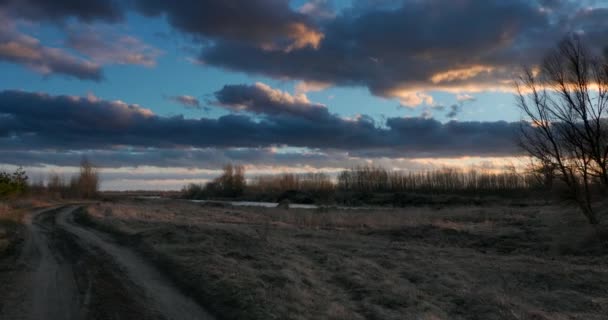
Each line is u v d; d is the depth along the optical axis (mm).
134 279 13648
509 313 11391
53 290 12219
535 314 11367
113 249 19625
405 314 10797
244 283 11961
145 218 35938
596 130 24766
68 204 64688
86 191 97562
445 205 67688
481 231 28250
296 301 10922
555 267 16938
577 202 25406
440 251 21344
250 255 16797
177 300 11438
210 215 44844
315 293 12172
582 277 15422
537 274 15922
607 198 28875
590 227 23125
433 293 13383
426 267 17047
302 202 88438
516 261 18453
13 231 26109
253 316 9703
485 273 16234
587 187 25156
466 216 41156
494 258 19266
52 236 24500
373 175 101875
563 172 25594
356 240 25047
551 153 26172
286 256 17562
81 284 12922
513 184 80188
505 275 15922
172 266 14859
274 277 13125
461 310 11844
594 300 12891
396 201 78500
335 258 17750
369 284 13500
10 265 15758
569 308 12445
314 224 35875
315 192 96625
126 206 54562
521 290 14234
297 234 26828
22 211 42875
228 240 19859
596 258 19062
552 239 23906
